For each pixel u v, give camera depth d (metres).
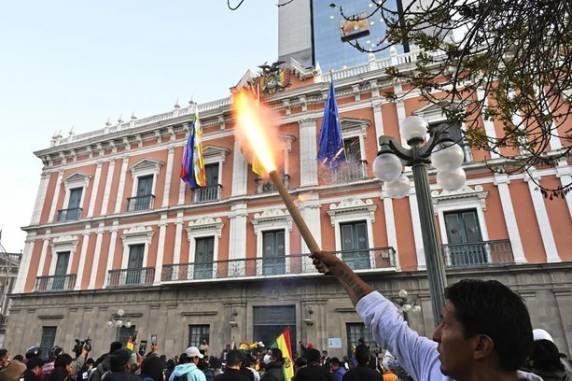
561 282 13.22
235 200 19.12
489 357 1.03
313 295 16.17
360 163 17.84
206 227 19.41
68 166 24.80
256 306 16.91
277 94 20.47
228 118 21.58
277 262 17.28
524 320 1.04
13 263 40.28
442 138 5.23
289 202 1.62
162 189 21.56
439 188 16.09
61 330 19.81
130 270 19.94
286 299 16.47
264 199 18.80
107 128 24.91
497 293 1.08
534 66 3.80
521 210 14.66
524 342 1.02
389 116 18.14
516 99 4.13
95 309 19.67
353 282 1.65
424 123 5.57
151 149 22.95
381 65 19.42
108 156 23.83
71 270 21.41
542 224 14.16
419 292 14.84
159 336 17.86
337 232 16.98
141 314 18.64
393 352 1.50
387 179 5.50
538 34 3.53
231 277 17.23
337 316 15.62
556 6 3.30
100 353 18.55
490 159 15.53
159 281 19.12
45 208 24.03
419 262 15.27
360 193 17.31
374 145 17.92
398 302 14.79
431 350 1.39
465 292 1.12
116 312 19.14
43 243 22.92
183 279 18.38
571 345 12.45
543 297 13.28
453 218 15.64
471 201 15.48
